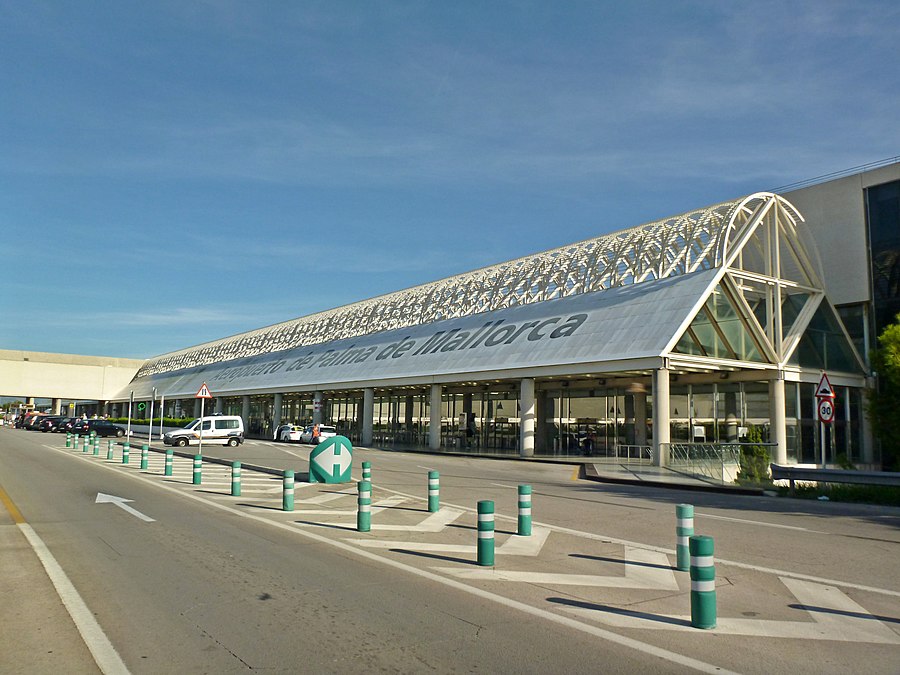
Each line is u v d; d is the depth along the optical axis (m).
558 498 16.83
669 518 13.30
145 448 23.83
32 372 99.25
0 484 18.33
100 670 5.21
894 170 36.28
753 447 21.58
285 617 6.55
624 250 35.06
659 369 27.77
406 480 20.86
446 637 5.99
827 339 34.22
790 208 34.41
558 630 6.22
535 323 36.75
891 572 8.73
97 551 9.70
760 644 5.89
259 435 64.19
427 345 43.50
